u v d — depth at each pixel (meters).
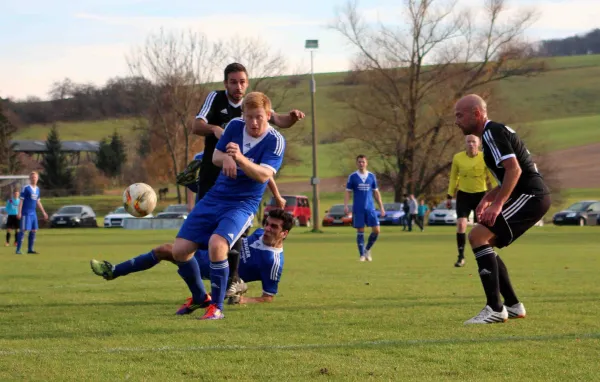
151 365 6.59
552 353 7.10
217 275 9.54
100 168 125.94
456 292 12.77
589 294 12.38
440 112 70.69
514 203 9.26
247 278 11.52
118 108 164.12
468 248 29.92
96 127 158.62
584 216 62.97
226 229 9.49
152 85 77.94
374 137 72.94
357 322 9.15
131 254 26.53
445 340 7.80
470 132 9.53
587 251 27.02
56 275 17.25
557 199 75.62
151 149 93.31
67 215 66.31
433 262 21.45
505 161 9.02
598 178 100.44
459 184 19.58
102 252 28.06
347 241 36.91
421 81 71.81
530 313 9.94
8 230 35.28
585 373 6.24
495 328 8.64
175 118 80.44
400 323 9.05
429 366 6.53
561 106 146.50
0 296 12.51
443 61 71.38
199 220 9.71
